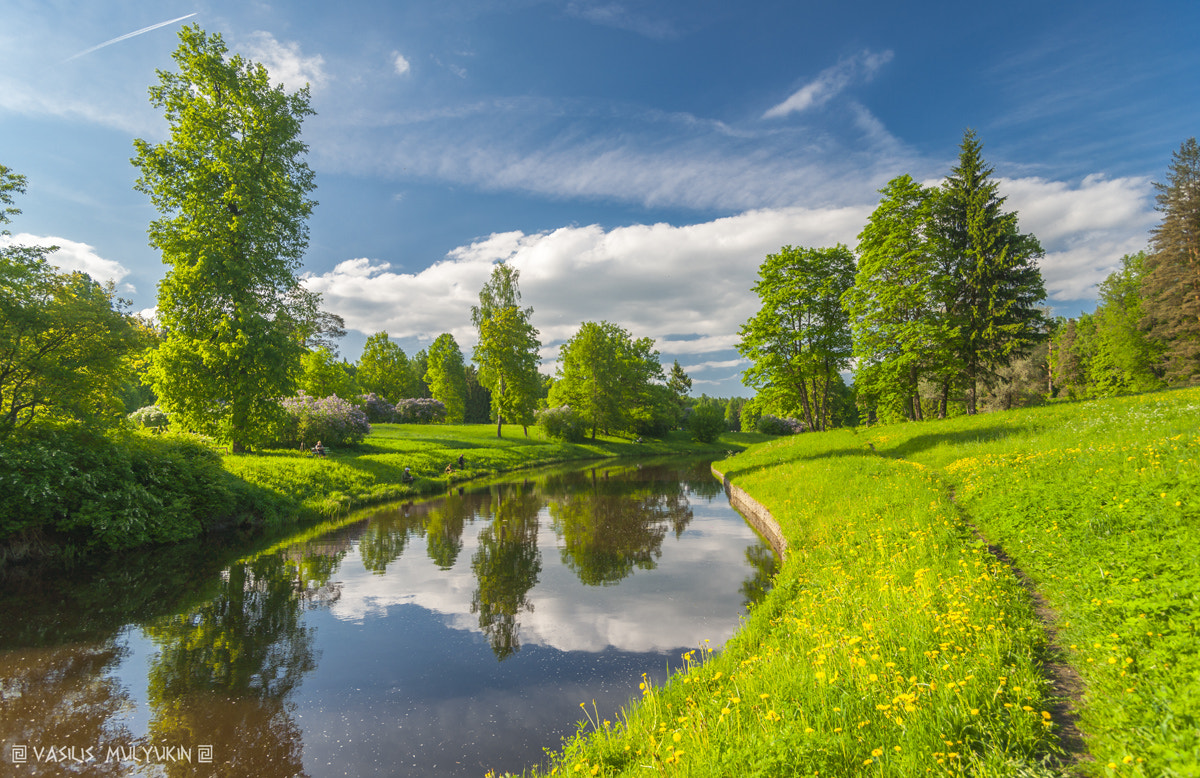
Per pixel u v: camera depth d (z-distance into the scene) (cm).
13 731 638
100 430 1630
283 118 2589
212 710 694
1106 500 827
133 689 748
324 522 2006
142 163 2291
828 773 341
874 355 3291
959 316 3114
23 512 1345
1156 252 4303
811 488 1728
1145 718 347
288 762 581
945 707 395
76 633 944
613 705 700
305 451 3109
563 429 6253
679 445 7594
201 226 2403
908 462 1964
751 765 361
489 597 1147
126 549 1538
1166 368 4469
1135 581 559
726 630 932
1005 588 670
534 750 603
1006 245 3098
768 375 3900
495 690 748
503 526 1923
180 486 1722
